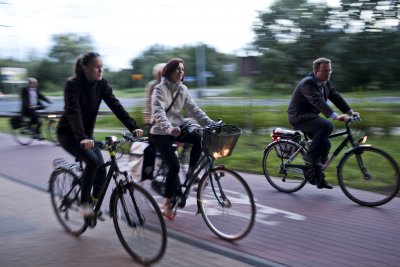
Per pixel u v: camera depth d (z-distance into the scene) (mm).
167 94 4406
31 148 10422
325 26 35031
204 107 12797
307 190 5918
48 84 62406
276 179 5988
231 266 3576
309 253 3830
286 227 4500
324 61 5250
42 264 3705
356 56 34219
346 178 5402
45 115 11156
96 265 3666
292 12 35219
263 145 9953
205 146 3996
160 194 4703
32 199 5727
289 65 35344
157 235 3547
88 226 4191
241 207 4059
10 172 7586
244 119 11820
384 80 34156
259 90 35438
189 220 4758
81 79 3865
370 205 5102
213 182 4215
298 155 5711
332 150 5898
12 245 4137
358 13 34031
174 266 3586
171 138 4441
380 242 4047
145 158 4688
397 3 32969
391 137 10117
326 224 4562
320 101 5191
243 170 7301
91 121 4039
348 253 3816
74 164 4375
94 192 4078
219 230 4230
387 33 33906
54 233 4438
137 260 3707
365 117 10156
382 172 5129
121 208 3834
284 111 12328
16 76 45719
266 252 3869
